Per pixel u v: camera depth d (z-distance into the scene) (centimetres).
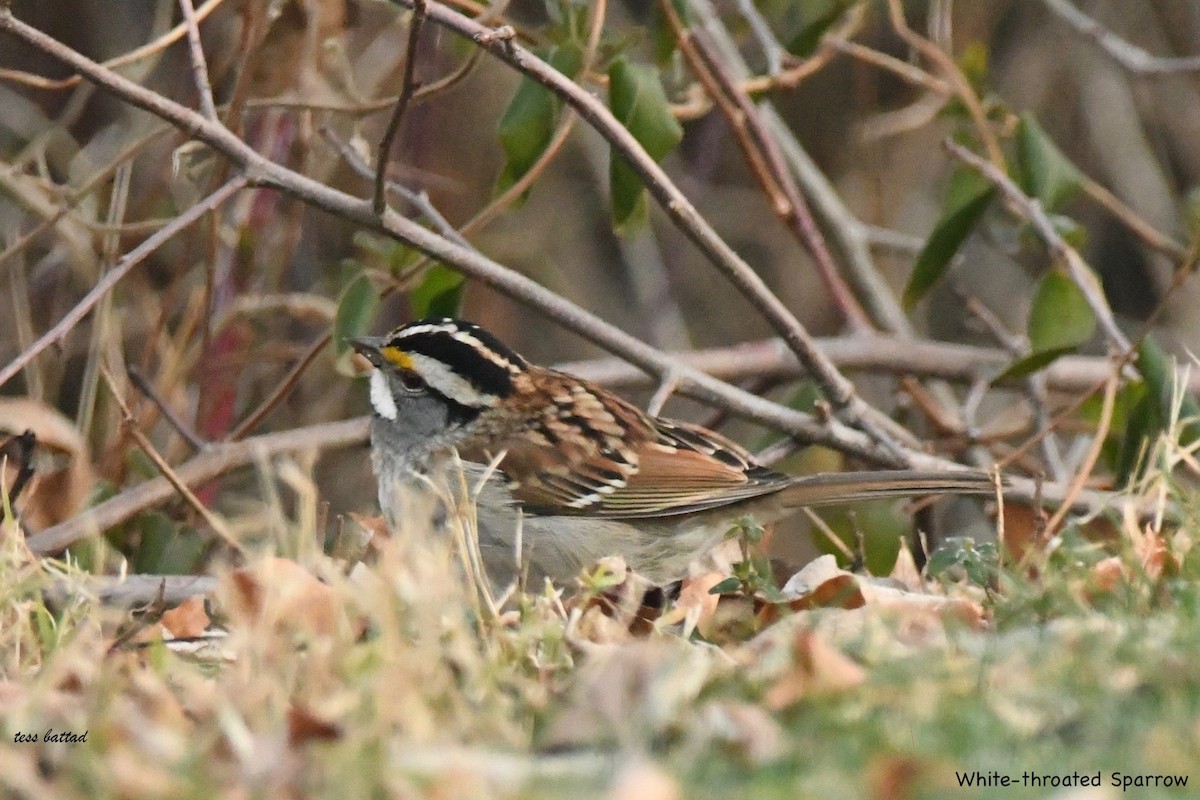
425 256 1110
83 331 1392
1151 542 825
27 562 882
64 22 1479
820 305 1722
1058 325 1143
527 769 558
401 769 543
